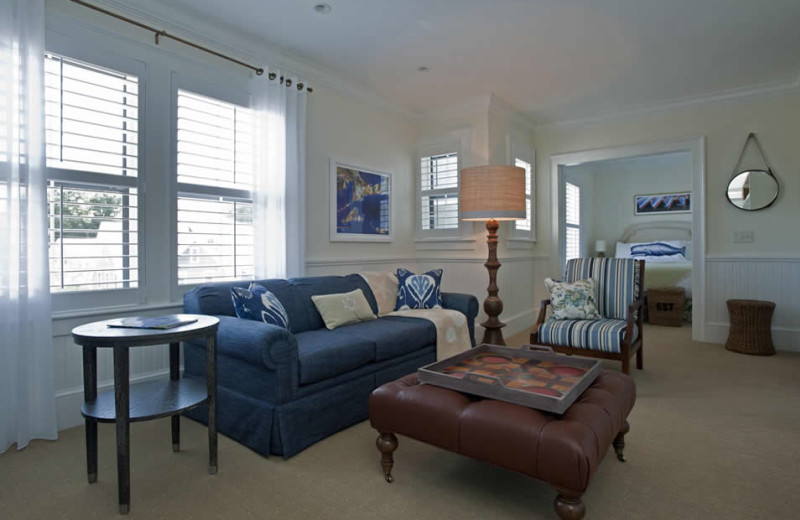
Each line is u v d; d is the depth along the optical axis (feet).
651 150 15.93
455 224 15.60
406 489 6.08
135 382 8.96
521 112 16.49
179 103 9.68
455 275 15.67
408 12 9.50
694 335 15.51
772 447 7.29
